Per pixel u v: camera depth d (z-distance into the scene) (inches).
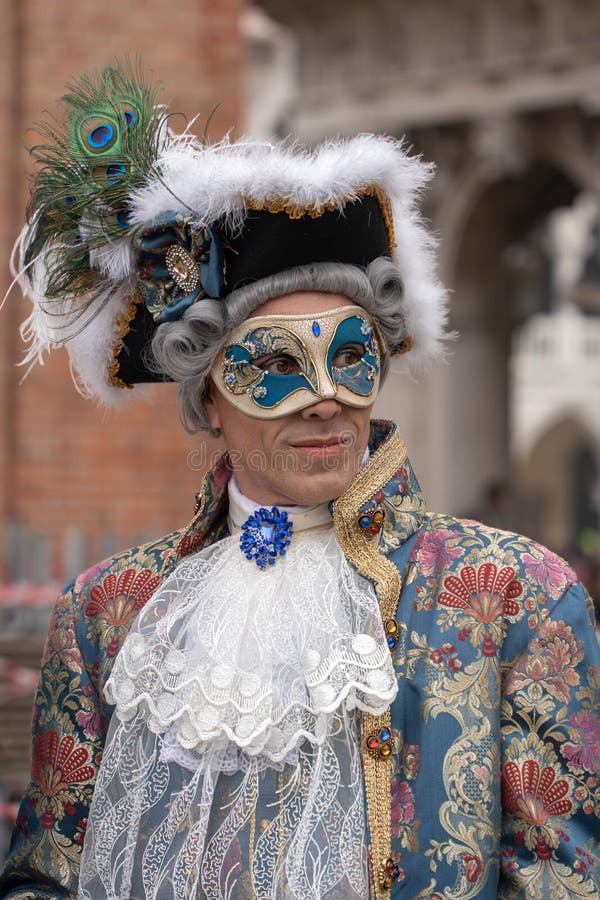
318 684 123.3
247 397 128.2
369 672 123.3
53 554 380.8
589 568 556.7
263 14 930.7
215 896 123.0
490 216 969.5
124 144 136.7
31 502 380.2
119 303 141.1
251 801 124.3
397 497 132.8
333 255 127.6
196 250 128.8
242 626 128.8
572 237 1599.4
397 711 123.8
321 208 125.5
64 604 141.7
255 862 122.6
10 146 378.3
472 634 125.4
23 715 261.4
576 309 1437.0
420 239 137.9
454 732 122.1
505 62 872.3
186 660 129.3
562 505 2135.8
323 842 120.6
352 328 127.3
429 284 139.2
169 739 127.4
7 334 379.2
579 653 124.9
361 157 126.3
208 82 393.4
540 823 120.9
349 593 127.6
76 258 138.8
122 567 141.3
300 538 133.1
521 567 127.2
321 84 940.0
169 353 130.7
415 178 133.0
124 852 127.3
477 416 1003.9
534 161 910.4
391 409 1002.1
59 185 137.9
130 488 386.6
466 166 920.9
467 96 886.4
